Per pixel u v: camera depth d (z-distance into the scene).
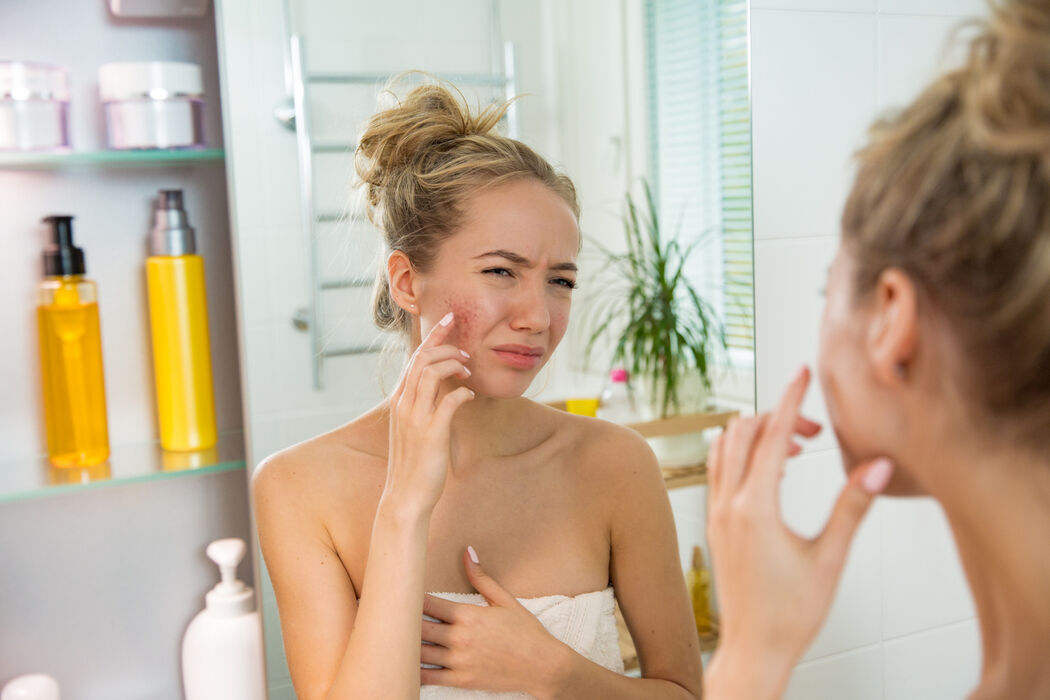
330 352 0.97
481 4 0.95
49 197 1.06
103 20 1.07
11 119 0.96
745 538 0.40
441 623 0.81
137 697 1.14
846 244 0.40
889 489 0.40
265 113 0.95
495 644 0.79
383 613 0.73
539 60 0.96
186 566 1.15
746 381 0.92
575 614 0.84
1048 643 0.37
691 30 0.91
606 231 0.97
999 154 0.35
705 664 0.92
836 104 0.85
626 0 0.94
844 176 0.84
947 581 0.81
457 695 0.80
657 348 0.95
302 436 0.98
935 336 0.37
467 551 0.83
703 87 0.91
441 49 0.96
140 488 1.12
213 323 1.13
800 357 0.87
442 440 0.73
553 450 0.89
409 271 0.82
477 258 0.77
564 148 0.95
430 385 0.74
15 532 1.08
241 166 0.95
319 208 0.97
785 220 0.86
